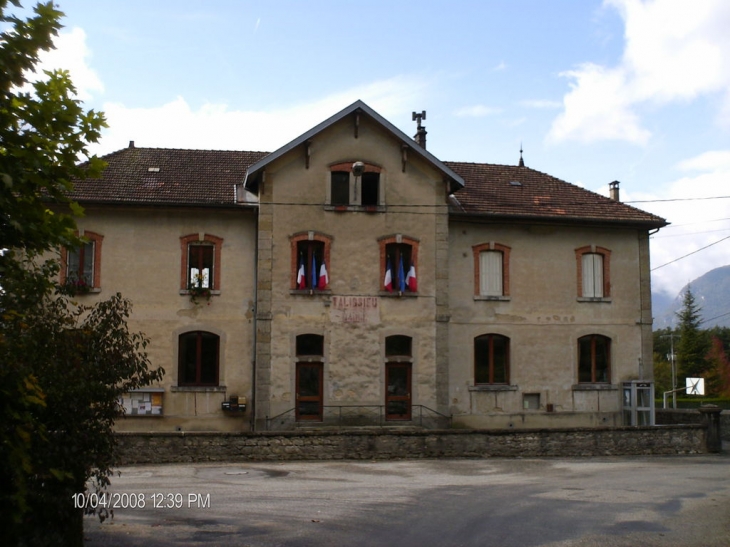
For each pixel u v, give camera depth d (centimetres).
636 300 2856
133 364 998
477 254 2736
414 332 2561
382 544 1109
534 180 3098
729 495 1577
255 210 2567
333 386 2498
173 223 2555
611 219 2803
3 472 828
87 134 879
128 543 1085
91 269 2508
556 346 2762
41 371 877
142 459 1948
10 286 839
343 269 2544
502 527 1238
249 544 1094
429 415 2536
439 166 2594
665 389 7488
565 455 2200
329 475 1775
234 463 1966
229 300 2550
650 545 1149
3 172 786
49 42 818
